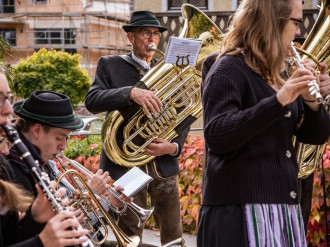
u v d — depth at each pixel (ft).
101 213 12.87
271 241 10.33
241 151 10.45
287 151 10.69
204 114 10.55
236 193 10.46
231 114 10.14
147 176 13.80
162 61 16.14
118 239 12.14
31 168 8.76
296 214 10.72
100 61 16.43
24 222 8.96
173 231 17.17
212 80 10.48
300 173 14.39
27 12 136.15
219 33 16.52
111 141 15.85
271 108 9.87
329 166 18.63
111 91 15.72
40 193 8.89
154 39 16.55
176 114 16.16
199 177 22.07
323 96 11.93
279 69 10.62
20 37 137.18
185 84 16.12
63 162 13.53
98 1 142.92
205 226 10.84
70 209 9.00
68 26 136.77
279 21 10.47
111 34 140.15
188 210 22.39
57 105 11.16
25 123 11.17
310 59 12.15
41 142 11.17
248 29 10.54
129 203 13.76
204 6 39.73
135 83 16.42
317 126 11.10
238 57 10.63
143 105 15.43
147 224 23.81
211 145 10.34
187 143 23.39
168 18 36.06
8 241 8.98
